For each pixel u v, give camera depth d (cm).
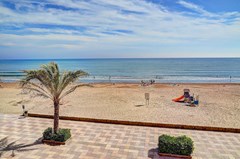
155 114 2156
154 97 3070
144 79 6034
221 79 5894
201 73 7756
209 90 3725
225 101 2800
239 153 1274
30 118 1936
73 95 3219
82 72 1417
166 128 1702
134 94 3331
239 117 2050
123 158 1213
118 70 9712
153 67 11256
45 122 1828
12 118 1933
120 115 2123
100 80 5838
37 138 1480
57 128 1410
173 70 9219
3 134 1549
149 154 1263
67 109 2370
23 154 1238
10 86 4319
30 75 1323
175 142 1223
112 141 1441
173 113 2195
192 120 1953
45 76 1314
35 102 2686
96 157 1219
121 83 4934
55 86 1349
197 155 1250
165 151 1238
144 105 2564
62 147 1340
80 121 1852
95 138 1487
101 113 2200
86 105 2567
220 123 1866
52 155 1233
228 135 1559
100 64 14875
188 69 9631
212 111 2281
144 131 1631
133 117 2050
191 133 1598
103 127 1708
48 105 2530
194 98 3014
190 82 5241
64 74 1398
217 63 14150
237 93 3394
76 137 1501
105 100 2866
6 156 1212
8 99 2878
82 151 1291
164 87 4150
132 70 9619
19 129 1655
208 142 1433
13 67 12138
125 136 1529
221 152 1288
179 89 3866
